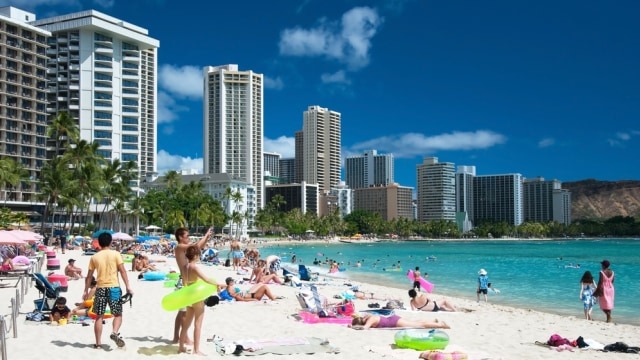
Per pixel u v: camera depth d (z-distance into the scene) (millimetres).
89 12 137250
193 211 142125
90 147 86625
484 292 28438
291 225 199250
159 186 188625
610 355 13391
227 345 12211
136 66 145875
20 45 113750
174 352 11984
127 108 143125
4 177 76062
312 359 11930
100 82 138125
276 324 16656
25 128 114000
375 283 40719
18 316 16750
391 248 146375
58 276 23156
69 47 137000
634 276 50062
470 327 17719
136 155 142500
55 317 15375
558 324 19750
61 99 136375
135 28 150625
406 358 12164
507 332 16891
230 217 167750
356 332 15414
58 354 11617
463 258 88000
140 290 25422
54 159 85562
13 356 11445
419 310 21750
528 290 36594
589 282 22359
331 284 34375
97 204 119812
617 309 27344
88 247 61375
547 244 196000
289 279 30891
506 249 139125
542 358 12953
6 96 110375
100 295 12000
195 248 11750
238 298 22312
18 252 40594
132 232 136625
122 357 11430
